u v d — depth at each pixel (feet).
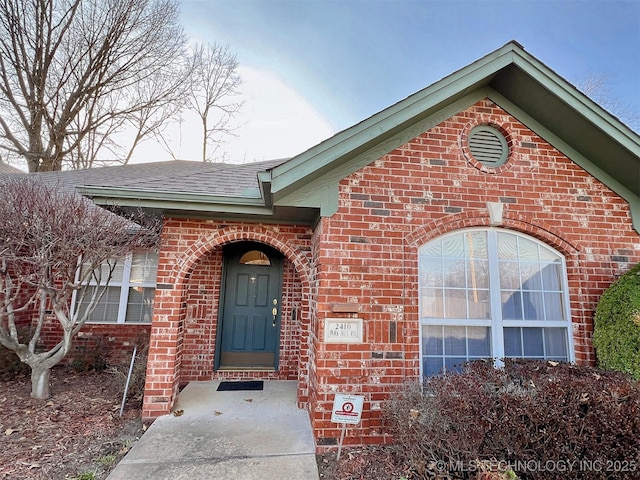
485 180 15.34
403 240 14.39
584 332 14.87
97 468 10.92
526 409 9.44
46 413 14.88
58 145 47.91
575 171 16.06
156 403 14.98
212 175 19.74
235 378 20.56
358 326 13.55
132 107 54.70
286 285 21.80
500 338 14.78
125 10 48.83
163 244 16.24
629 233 16.01
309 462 11.50
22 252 16.39
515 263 15.48
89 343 22.13
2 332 15.98
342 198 14.32
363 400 12.57
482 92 15.88
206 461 11.42
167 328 15.60
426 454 10.39
